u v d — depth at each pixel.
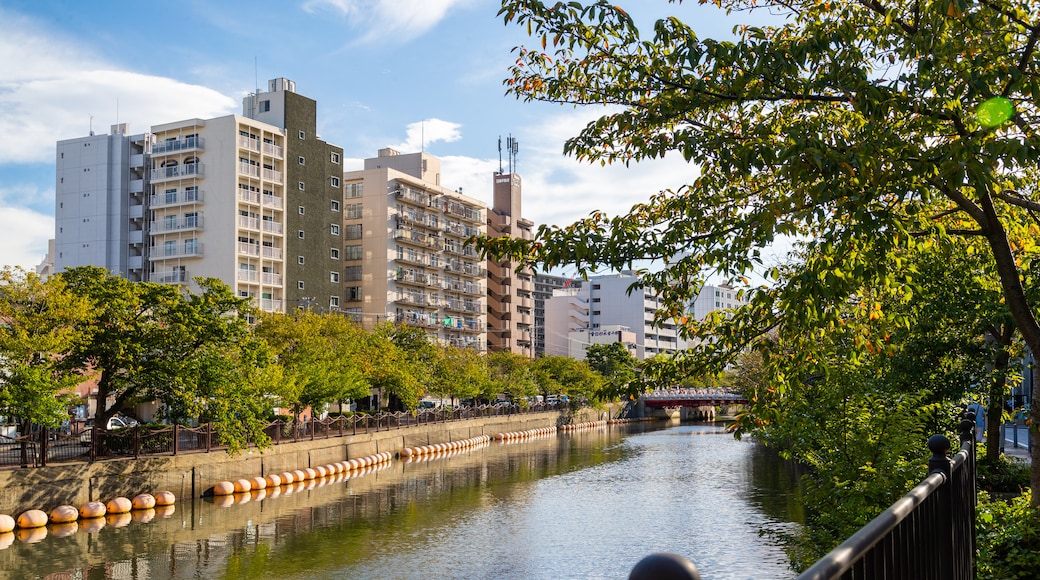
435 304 99.44
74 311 30.42
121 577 23.72
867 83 7.27
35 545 26.89
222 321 34.94
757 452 62.31
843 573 2.71
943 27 7.78
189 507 34.56
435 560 26.31
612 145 9.53
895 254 9.21
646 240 8.55
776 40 8.88
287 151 81.56
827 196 6.71
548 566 25.50
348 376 50.56
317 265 84.56
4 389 28.45
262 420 38.72
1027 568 9.79
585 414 102.62
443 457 59.06
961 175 6.40
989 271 16.59
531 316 123.12
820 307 7.77
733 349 9.05
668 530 30.53
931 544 4.97
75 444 32.00
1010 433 37.28
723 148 8.01
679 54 7.81
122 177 79.19
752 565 24.48
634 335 141.12
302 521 32.50
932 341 17.97
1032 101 7.96
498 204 118.06
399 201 95.44
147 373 33.38
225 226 76.25
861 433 14.24
